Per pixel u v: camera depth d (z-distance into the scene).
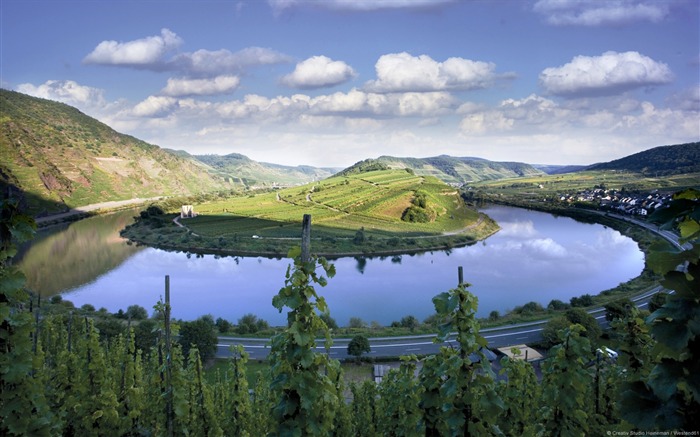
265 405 24.16
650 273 98.38
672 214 5.70
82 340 20.27
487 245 159.50
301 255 10.75
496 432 11.96
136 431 18.92
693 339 5.64
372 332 68.94
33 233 9.67
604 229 185.00
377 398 24.03
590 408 16.34
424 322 77.81
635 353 11.14
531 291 102.25
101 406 17.81
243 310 93.19
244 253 148.50
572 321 58.66
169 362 17.42
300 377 10.52
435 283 110.44
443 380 12.37
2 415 9.98
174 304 96.88
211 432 20.23
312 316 10.71
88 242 166.38
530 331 66.81
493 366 51.94
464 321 11.30
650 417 5.85
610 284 105.88
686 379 5.57
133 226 192.38
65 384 19.36
